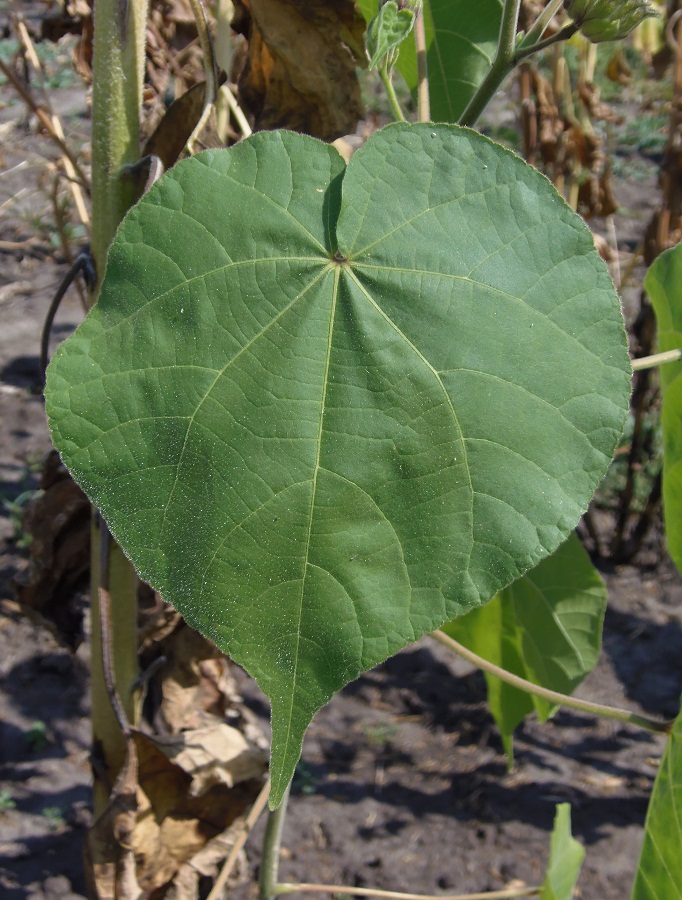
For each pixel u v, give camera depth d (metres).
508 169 0.33
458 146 0.33
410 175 0.33
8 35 0.86
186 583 0.33
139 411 0.33
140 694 0.50
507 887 0.85
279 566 0.33
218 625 0.33
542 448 0.33
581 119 0.93
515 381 0.33
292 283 0.33
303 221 0.33
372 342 0.33
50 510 0.55
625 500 1.28
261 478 0.33
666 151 1.04
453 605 0.32
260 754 0.54
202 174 0.33
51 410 0.33
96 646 0.48
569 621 0.62
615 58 1.26
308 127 0.52
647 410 1.22
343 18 0.49
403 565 0.33
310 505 0.33
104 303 0.33
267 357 0.33
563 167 0.94
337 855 0.88
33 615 0.58
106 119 0.42
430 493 0.33
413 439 0.33
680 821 0.44
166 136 0.45
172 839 0.53
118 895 0.49
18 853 0.85
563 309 0.33
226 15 0.56
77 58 0.60
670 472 0.51
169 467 0.33
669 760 0.45
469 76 0.54
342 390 0.33
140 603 0.54
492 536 0.32
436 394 0.33
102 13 0.41
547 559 0.61
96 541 0.47
